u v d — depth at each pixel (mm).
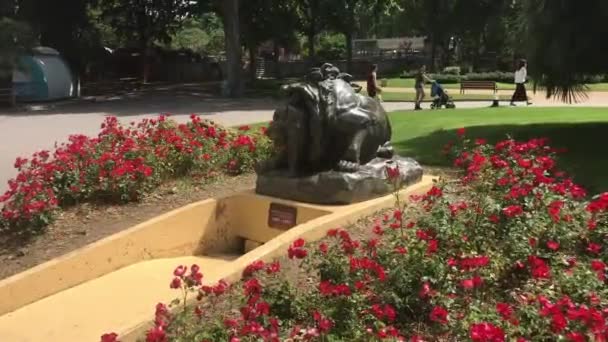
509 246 4516
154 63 43906
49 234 6441
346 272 4211
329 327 3525
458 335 3609
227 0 29172
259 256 5133
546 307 3213
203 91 33688
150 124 9375
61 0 31281
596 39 10164
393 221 5945
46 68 26703
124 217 6848
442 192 5703
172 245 6652
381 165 6812
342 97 6625
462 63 58438
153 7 37688
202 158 8359
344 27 40281
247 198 6953
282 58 63250
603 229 4676
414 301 3961
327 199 6461
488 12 52062
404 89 34156
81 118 19969
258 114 21031
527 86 31656
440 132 13234
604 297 3807
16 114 21359
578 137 11906
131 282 5828
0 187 9711
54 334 4781
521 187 5074
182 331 3852
